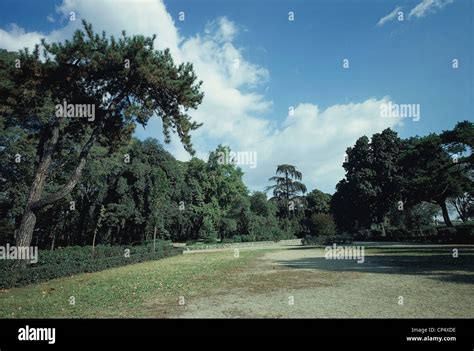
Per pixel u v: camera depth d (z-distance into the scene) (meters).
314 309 8.98
